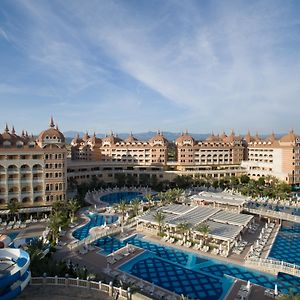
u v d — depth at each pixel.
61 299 32.88
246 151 159.75
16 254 35.84
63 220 65.19
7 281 30.41
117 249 57.44
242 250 56.97
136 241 61.84
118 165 133.50
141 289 41.41
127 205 90.62
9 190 80.19
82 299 33.00
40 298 32.94
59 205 77.75
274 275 47.41
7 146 82.50
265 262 49.88
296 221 71.31
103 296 33.81
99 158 155.25
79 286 35.75
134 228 69.56
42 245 49.34
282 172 128.38
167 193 94.12
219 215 71.81
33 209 78.25
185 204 91.75
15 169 80.62
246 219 68.56
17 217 76.56
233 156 152.75
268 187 108.44
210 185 126.56
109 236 64.31
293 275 47.00
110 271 47.28
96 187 117.50
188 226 62.41
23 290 34.56
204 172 135.50
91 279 38.66
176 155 154.00
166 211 76.00
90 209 87.25
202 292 42.44
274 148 133.25
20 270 31.98
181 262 52.00
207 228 58.78
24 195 81.56
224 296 41.25
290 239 64.69
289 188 111.69
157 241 61.44
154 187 121.81
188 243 58.84
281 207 89.56
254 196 99.62
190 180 126.88
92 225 73.56
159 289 42.25
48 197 84.31
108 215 82.19
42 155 83.25
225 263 51.66
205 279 46.12
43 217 77.19
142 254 55.06
